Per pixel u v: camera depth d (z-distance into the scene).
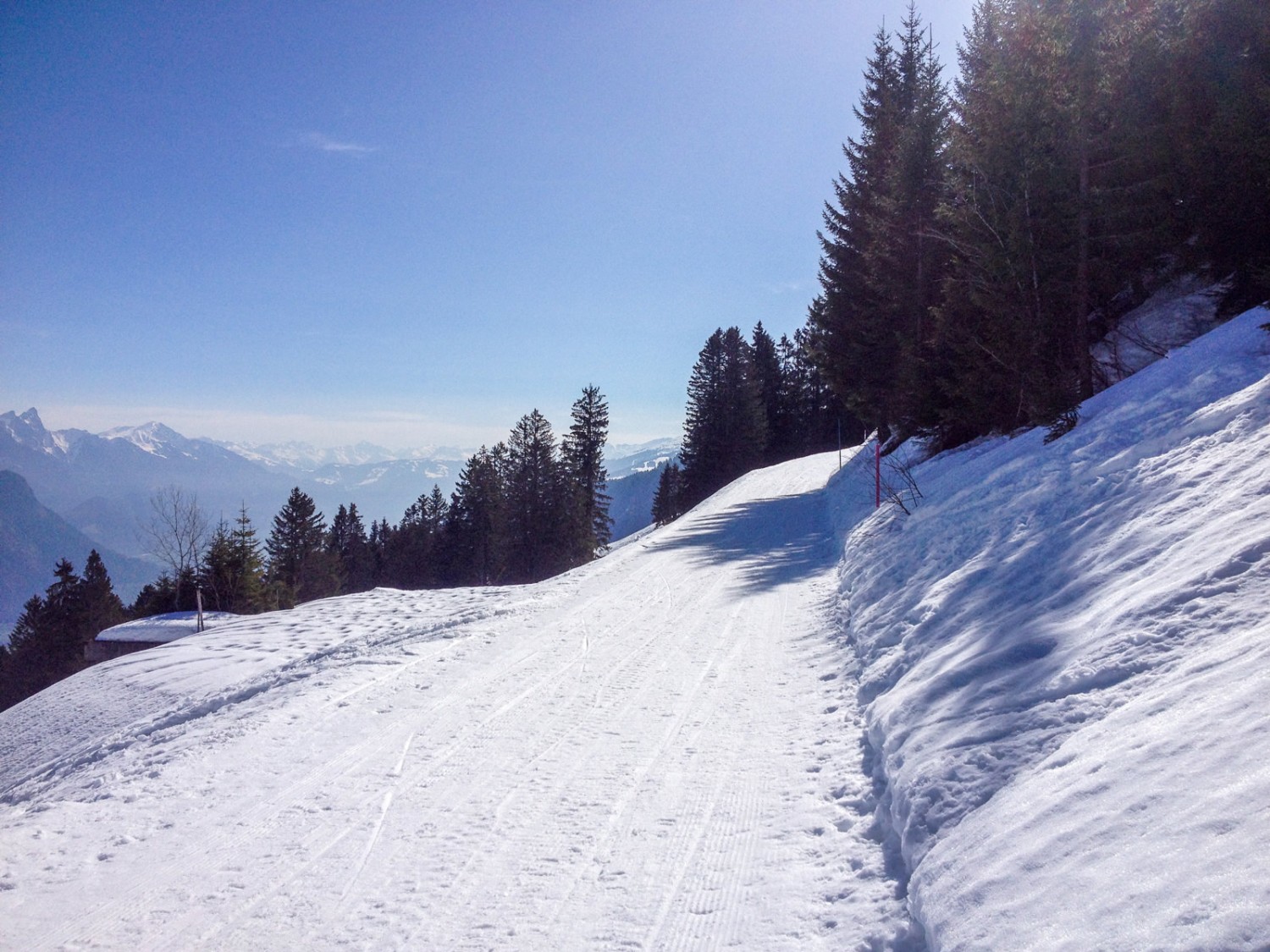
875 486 19.83
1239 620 3.48
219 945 3.66
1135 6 13.70
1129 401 9.39
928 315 20.73
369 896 4.03
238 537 44.81
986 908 2.66
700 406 68.56
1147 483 6.21
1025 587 5.93
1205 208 11.24
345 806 5.22
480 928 3.68
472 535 63.59
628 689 7.62
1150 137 12.41
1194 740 2.74
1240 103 10.78
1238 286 11.22
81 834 5.12
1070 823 2.78
